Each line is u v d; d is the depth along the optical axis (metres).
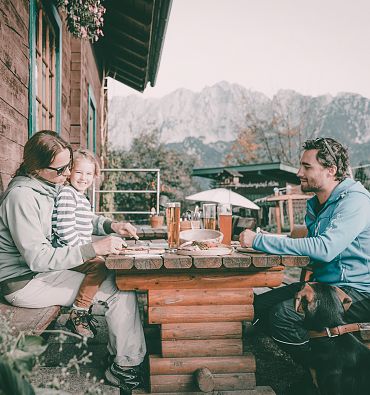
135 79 12.84
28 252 2.26
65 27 5.97
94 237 3.40
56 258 2.26
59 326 3.53
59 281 2.46
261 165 16.70
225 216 3.04
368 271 2.50
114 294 2.52
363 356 2.29
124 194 19.45
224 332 2.54
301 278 3.98
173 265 2.29
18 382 1.39
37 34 4.39
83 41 6.80
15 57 3.38
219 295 2.52
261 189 15.23
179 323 2.52
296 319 2.60
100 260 2.52
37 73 4.44
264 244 2.47
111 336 2.54
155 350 2.96
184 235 2.85
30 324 2.08
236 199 4.08
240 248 2.74
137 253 2.49
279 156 42.12
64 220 2.63
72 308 2.48
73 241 2.63
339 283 2.53
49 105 5.15
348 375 2.30
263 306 2.80
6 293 2.38
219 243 2.75
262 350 3.45
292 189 8.27
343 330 2.33
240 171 17.33
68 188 2.77
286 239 2.46
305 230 3.41
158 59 9.62
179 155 34.66
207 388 2.41
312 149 2.68
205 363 2.51
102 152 12.65
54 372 2.63
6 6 3.14
